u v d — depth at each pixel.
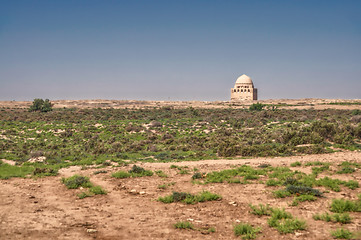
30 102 144.88
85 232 10.94
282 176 20.55
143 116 91.62
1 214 13.06
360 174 20.73
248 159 32.75
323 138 40.62
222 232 11.03
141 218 12.79
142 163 31.80
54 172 25.78
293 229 10.90
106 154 41.16
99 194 17.56
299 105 119.00
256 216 12.84
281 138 44.59
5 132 60.41
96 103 143.88
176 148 44.62
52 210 14.05
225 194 16.88
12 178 23.78
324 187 17.50
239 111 100.75
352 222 11.47
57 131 63.47
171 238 10.43
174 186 19.56
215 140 48.66
